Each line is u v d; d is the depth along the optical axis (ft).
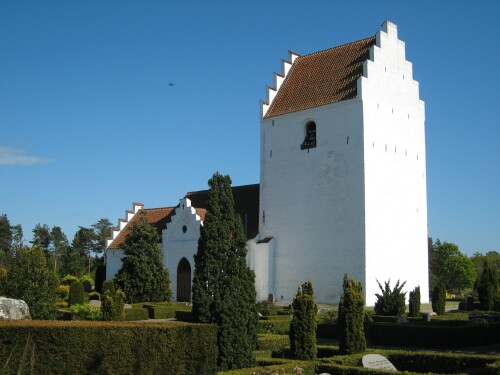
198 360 52.65
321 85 148.46
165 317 123.24
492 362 54.24
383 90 141.90
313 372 56.34
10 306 59.16
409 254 144.66
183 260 156.15
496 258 406.82
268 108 156.04
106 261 182.19
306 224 143.23
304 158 145.38
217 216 64.34
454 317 110.22
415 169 149.79
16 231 336.29
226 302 59.21
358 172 134.82
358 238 133.18
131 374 48.57
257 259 149.48
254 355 63.36
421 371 59.88
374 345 87.86
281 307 125.08
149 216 184.55
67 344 46.37
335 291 135.85
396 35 148.05
